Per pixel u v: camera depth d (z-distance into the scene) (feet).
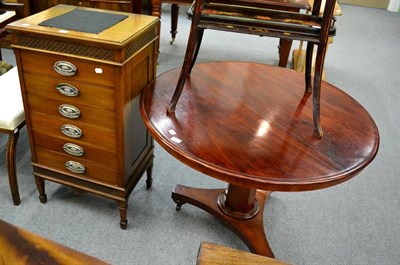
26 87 4.49
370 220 5.79
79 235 5.02
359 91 10.06
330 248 5.22
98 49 3.94
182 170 6.55
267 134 3.76
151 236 5.13
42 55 4.17
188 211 5.65
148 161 5.61
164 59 10.80
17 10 8.43
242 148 3.50
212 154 3.38
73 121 4.56
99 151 4.69
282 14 3.72
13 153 5.01
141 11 8.63
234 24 3.60
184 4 8.70
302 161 3.39
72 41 3.95
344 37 14.28
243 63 5.59
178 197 5.49
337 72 11.17
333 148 3.63
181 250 4.97
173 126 3.75
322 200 6.15
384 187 6.57
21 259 1.86
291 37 3.60
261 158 3.39
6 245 1.91
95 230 5.13
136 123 4.82
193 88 4.61
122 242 4.99
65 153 4.88
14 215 5.23
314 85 3.76
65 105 4.47
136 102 4.66
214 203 5.38
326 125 4.04
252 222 5.14
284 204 5.99
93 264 1.87
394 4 18.42
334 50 12.89
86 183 5.04
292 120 4.07
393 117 8.87
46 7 8.70
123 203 5.00
